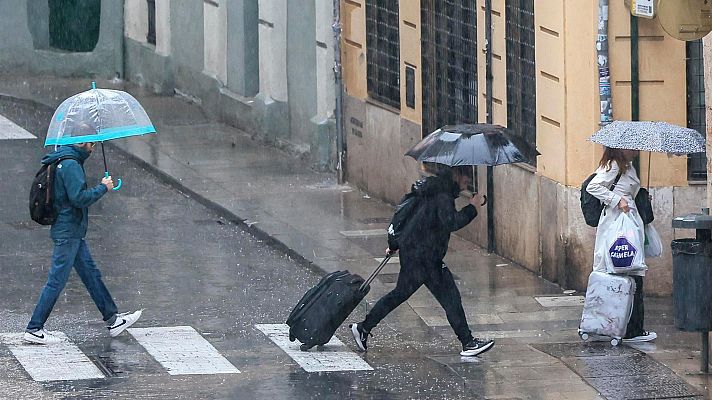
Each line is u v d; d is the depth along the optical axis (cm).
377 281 4812
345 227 5650
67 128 4034
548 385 3647
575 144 4612
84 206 4066
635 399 3500
